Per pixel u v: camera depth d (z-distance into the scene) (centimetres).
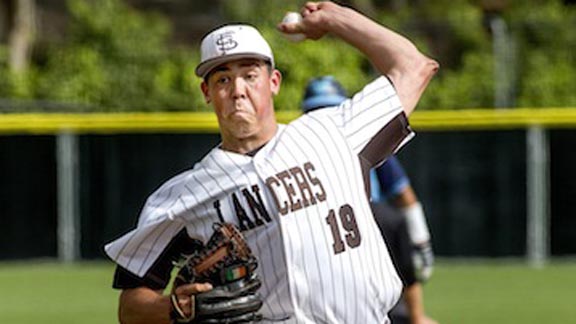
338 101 1773
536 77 4944
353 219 1101
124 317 1123
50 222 3928
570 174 3794
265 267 1088
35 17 6384
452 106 4900
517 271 3681
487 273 3641
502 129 3800
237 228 1089
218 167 1101
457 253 3834
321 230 1088
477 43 5450
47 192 3922
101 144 3897
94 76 5053
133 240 1112
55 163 3912
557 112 3781
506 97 4644
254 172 1094
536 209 3812
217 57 1095
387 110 1151
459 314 2880
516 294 3212
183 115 3891
